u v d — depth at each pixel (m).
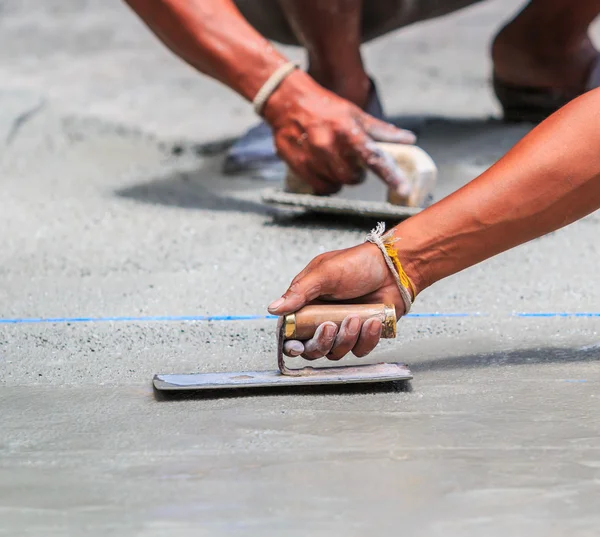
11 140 14.62
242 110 17.50
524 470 5.24
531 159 6.21
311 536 4.61
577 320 7.77
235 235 10.04
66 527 4.73
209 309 8.04
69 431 5.84
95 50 22.78
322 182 10.39
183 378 6.44
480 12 26.05
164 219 10.71
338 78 12.11
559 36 14.03
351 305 6.33
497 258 9.27
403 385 6.52
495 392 6.38
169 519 4.78
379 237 6.43
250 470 5.27
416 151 10.03
